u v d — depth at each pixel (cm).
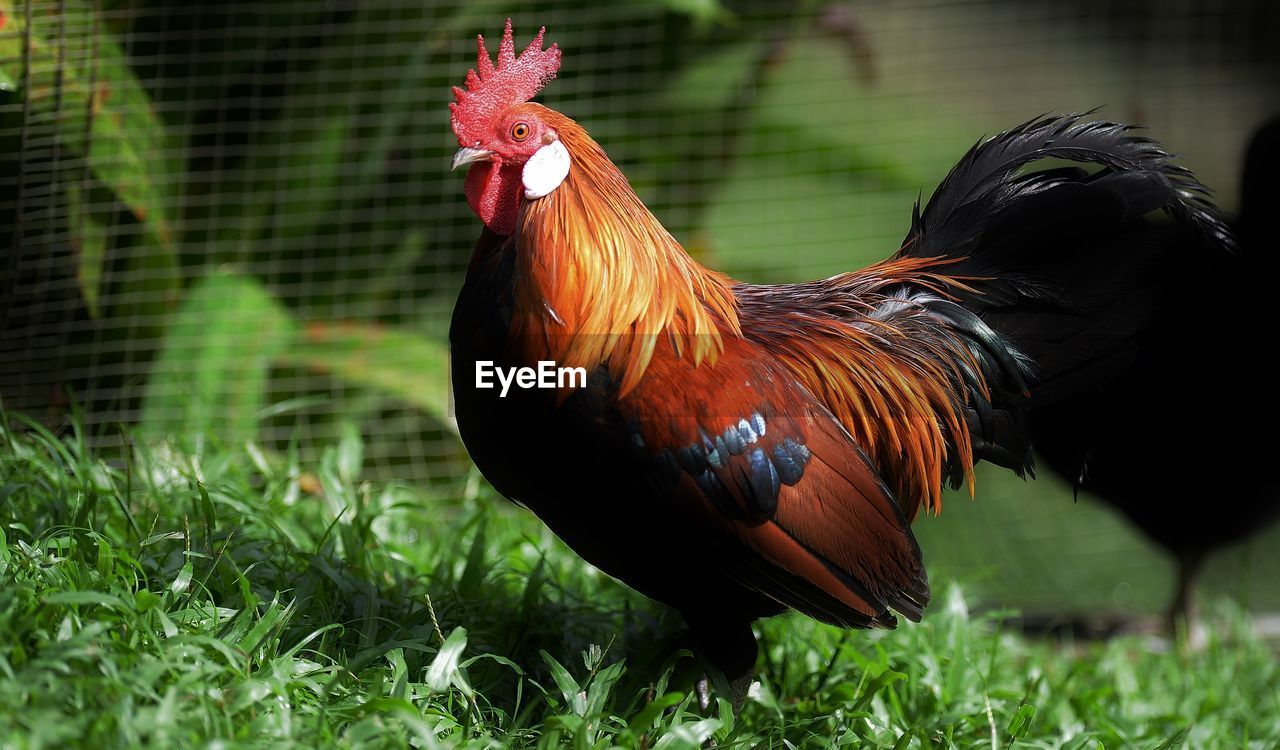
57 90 680
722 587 436
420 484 834
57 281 753
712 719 409
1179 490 759
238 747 320
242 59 825
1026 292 495
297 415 829
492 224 441
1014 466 509
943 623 600
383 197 902
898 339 476
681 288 429
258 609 438
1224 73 1320
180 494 522
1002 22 1372
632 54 967
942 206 517
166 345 785
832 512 418
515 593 545
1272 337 705
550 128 429
